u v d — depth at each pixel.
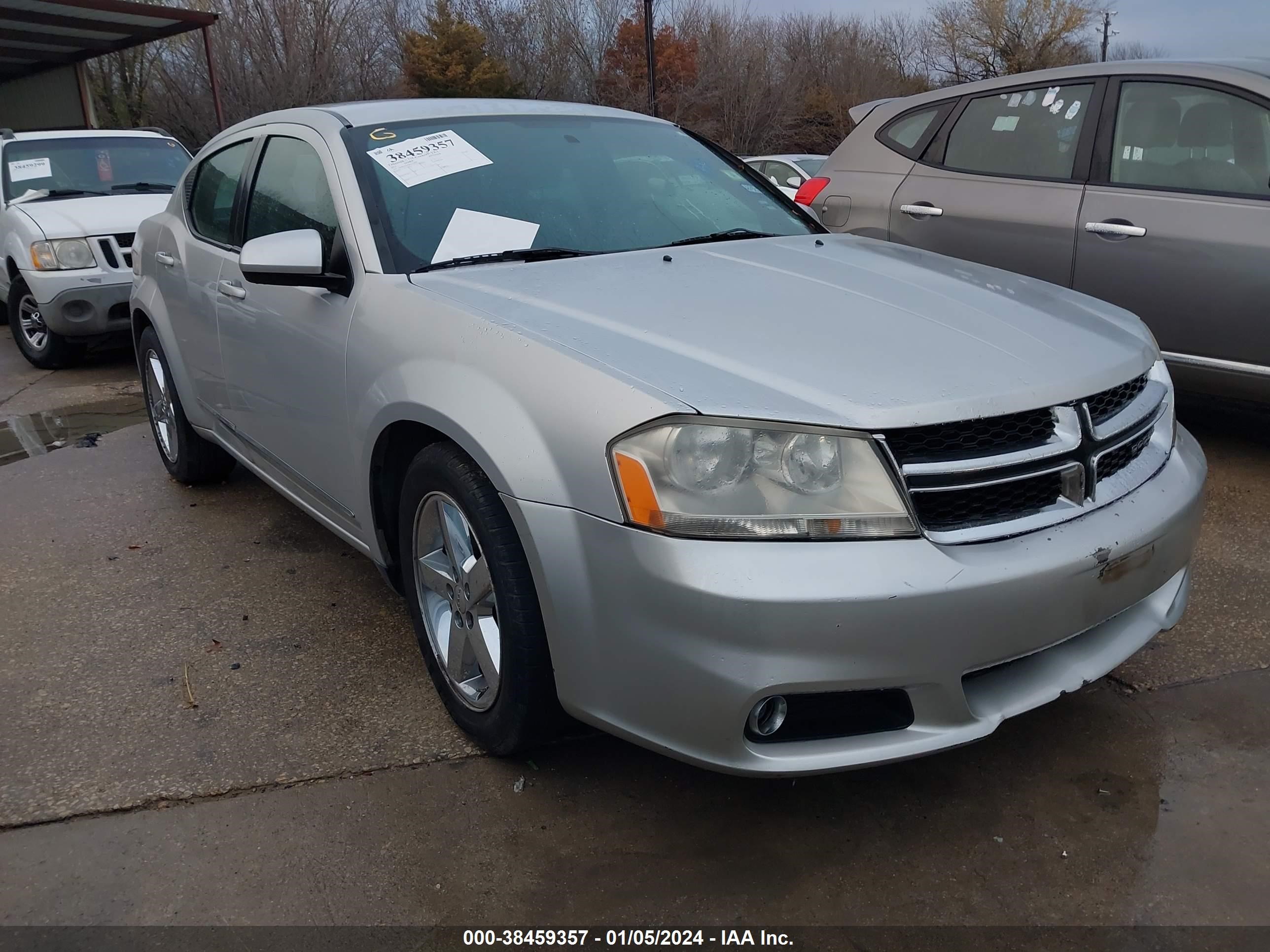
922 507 1.93
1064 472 2.08
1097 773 2.38
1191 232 4.07
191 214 4.04
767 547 1.85
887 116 5.45
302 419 3.01
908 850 2.15
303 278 2.70
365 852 2.18
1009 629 1.95
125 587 3.53
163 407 4.51
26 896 2.07
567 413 2.02
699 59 33.53
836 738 1.97
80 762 2.51
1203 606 3.14
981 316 2.37
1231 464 4.36
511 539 2.17
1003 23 38.19
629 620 1.94
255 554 3.79
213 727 2.66
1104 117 4.46
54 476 4.80
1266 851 2.11
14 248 7.04
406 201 2.86
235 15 29.31
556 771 2.44
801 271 2.70
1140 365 2.34
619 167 3.31
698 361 2.04
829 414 1.89
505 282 2.55
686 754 1.96
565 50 33.62
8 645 3.12
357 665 2.96
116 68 29.27
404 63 32.50
